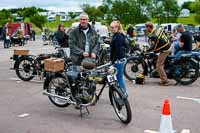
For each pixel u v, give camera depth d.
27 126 6.83
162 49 10.93
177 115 7.56
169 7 57.25
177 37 13.50
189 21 64.31
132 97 9.32
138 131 6.49
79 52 8.10
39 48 31.88
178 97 9.38
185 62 11.18
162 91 10.20
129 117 6.77
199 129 6.62
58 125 6.88
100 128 6.67
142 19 55.44
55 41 14.27
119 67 8.31
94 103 7.34
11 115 7.62
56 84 8.00
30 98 9.27
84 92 7.32
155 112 7.80
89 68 7.35
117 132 6.43
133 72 11.64
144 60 11.40
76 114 7.66
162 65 11.11
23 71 11.94
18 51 11.97
